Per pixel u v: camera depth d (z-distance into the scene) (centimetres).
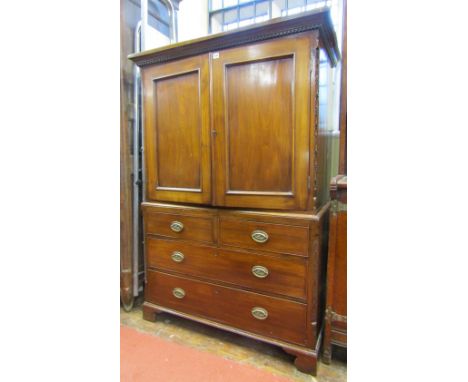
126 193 172
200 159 137
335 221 120
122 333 149
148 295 161
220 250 136
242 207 129
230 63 124
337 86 167
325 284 138
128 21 171
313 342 120
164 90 144
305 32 110
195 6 217
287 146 118
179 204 147
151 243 157
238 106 125
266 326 128
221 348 137
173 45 134
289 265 121
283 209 121
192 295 147
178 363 126
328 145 149
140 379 116
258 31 116
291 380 117
